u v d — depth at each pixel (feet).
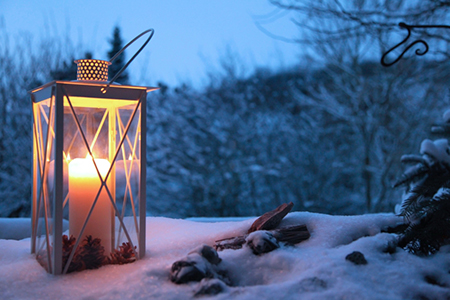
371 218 5.47
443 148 6.73
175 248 5.14
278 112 23.91
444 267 4.22
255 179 23.25
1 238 6.97
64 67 21.30
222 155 23.20
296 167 23.40
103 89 4.55
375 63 21.01
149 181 22.70
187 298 3.57
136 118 4.91
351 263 4.03
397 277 3.82
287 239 4.98
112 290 3.77
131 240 4.85
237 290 3.62
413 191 5.31
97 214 4.86
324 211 23.11
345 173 23.32
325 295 3.44
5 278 4.24
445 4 10.17
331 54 20.90
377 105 21.71
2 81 19.71
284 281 3.96
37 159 5.17
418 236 4.60
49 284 4.13
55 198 4.36
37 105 5.24
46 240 4.49
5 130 19.15
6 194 18.79
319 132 23.29
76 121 4.56
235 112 23.57
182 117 23.29
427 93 20.56
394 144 21.68
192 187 23.13
